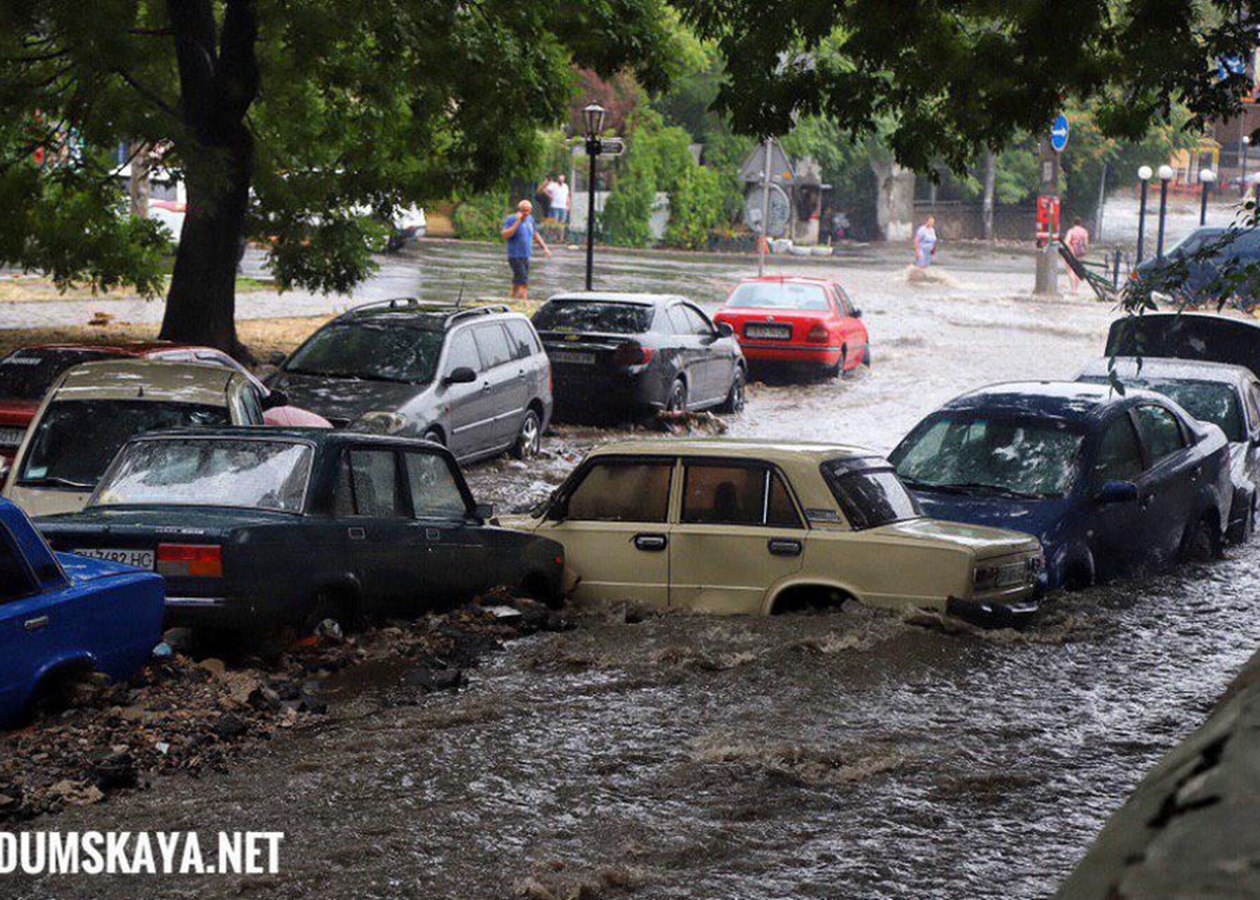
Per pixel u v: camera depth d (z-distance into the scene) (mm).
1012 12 18859
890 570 13484
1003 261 79938
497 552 13969
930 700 11117
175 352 19953
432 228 74938
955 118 20625
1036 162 100188
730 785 9062
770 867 7773
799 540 13820
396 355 22922
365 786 8945
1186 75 18484
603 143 35938
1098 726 10633
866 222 93500
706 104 83562
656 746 9836
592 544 14602
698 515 14312
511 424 24922
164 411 16203
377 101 27031
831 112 21031
